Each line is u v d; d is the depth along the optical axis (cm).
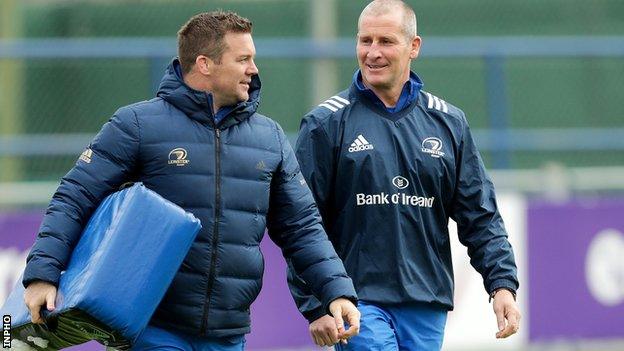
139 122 1791
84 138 4056
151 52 4109
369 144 2100
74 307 1669
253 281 1844
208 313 1797
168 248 1712
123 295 1691
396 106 2128
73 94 4091
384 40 2091
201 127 1812
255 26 4478
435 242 2142
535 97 4375
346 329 2075
